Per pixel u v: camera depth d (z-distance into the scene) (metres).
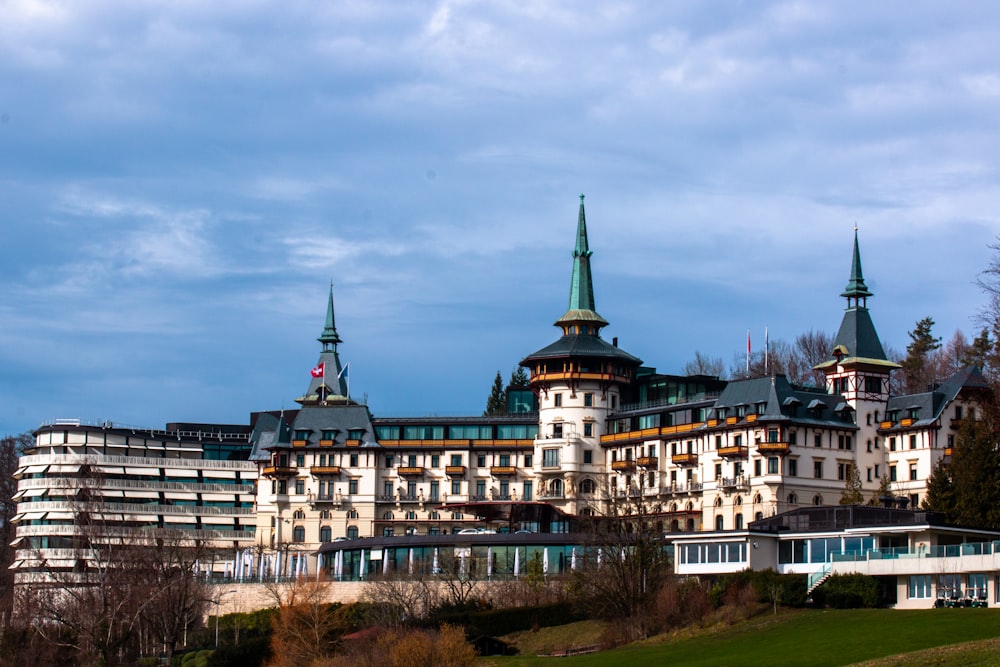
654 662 128.12
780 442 198.75
